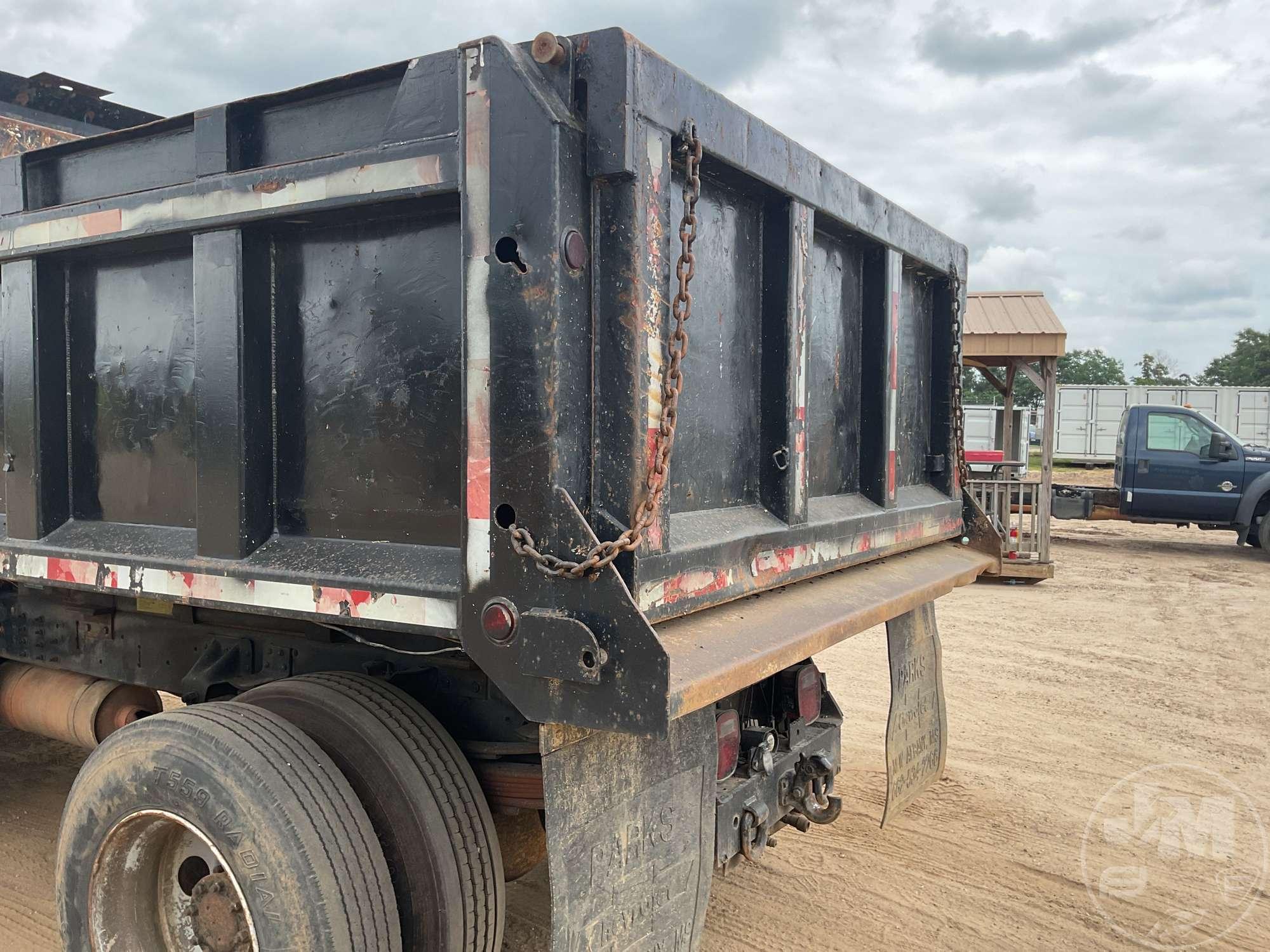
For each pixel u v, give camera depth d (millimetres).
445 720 2645
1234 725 6070
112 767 2312
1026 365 12367
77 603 3312
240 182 2361
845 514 3158
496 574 1964
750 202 2676
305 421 2436
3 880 3740
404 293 2248
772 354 2727
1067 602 10461
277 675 2975
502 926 2432
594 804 2160
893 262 3488
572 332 1916
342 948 2043
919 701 4223
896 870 3926
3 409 3051
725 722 2732
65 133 4770
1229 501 14156
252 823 2080
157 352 2734
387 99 2213
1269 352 81375
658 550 2033
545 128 1864
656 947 2357
